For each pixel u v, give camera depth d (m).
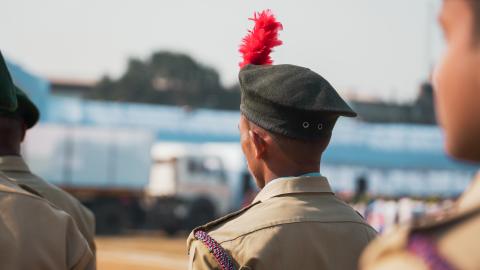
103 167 58.25
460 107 2.27
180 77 172.88
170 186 59.53
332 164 70.06
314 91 5.53
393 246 2.14
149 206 58.94
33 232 5.69
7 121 7.38
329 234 5.52
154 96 154.75
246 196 56.03
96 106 71.56
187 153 60.06
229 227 5.50
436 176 73.69
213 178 59.91
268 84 5.57
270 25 5.92
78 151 57.88
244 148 5.82
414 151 76.00
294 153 5.57
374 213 35.66
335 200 5.83
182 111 78.38
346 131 74.19
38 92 53.22
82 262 5.97
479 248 2.04
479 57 2.25
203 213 59.19
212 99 155.62
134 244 45.16
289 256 5.34
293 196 5.59
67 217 6.00
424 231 2.12
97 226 57.53
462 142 2.29
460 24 2.32
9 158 7.51
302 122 5.48
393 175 72.00
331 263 5.45
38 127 56.91
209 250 5.34
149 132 59.19
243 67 5.88
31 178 7.84
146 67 172.25
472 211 2.13
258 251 5.29
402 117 117.50
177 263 33.28
